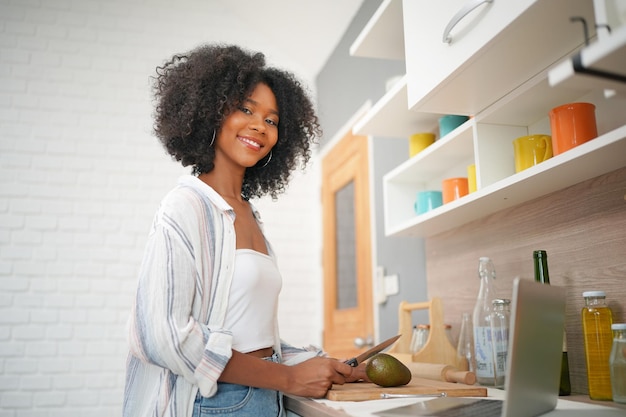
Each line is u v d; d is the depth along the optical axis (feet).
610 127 4.27
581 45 3.79
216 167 4.59
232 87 4.49
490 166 4.99
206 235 3.89
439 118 6.15
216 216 4.01
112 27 12.51
